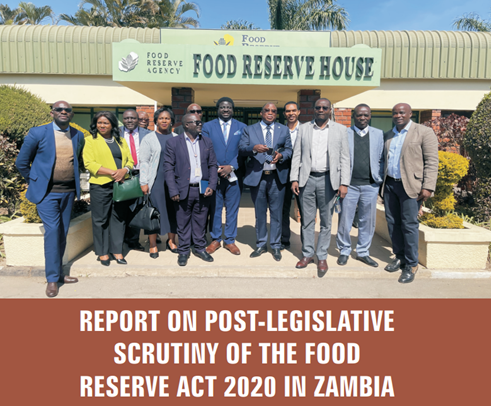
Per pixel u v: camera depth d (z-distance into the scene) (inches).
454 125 322.0
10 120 255.0
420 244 191.0
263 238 197.6
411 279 176.7
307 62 239.3
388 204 180.5
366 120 179.9
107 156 174.7
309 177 176.4
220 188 201.3
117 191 172.6
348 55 240.1
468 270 183.9
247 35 275.4
